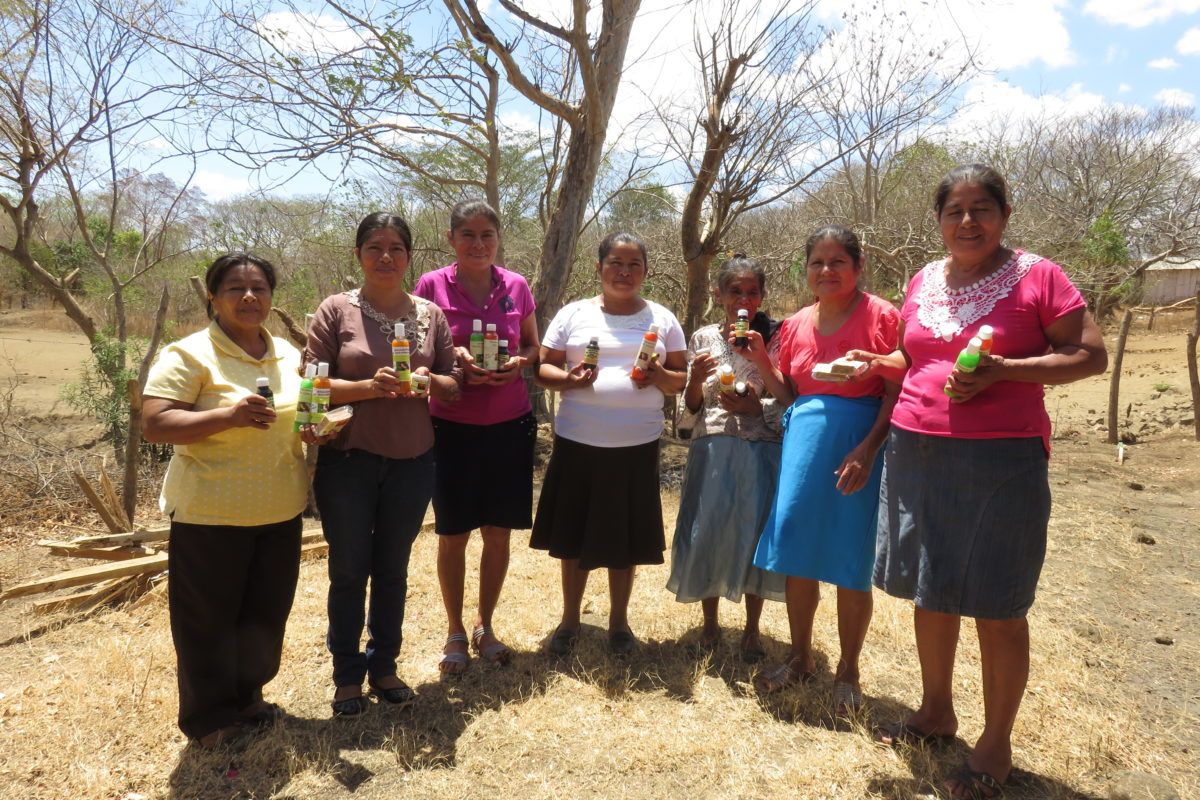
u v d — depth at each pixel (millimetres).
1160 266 29859
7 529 6328
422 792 2902
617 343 3822
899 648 4082
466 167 12461
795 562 3371
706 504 3832
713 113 8039
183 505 2943
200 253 14602
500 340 3684
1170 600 4812
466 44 7203
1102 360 2539
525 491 3885
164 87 6910
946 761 3041
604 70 7590
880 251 11992
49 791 2873
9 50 7473
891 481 2957
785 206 16672
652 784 2951
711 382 3881
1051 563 5410
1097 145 26750
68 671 3805
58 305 22312
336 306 3396
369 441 3312
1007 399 2678
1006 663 2803
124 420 7930
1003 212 2725
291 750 3070
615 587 4004
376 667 3479
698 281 8867
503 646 3914
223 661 3119
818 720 3375
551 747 3168
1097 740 3152
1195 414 9695
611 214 15570
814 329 3488
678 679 3725
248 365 3105
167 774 2984
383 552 3439
